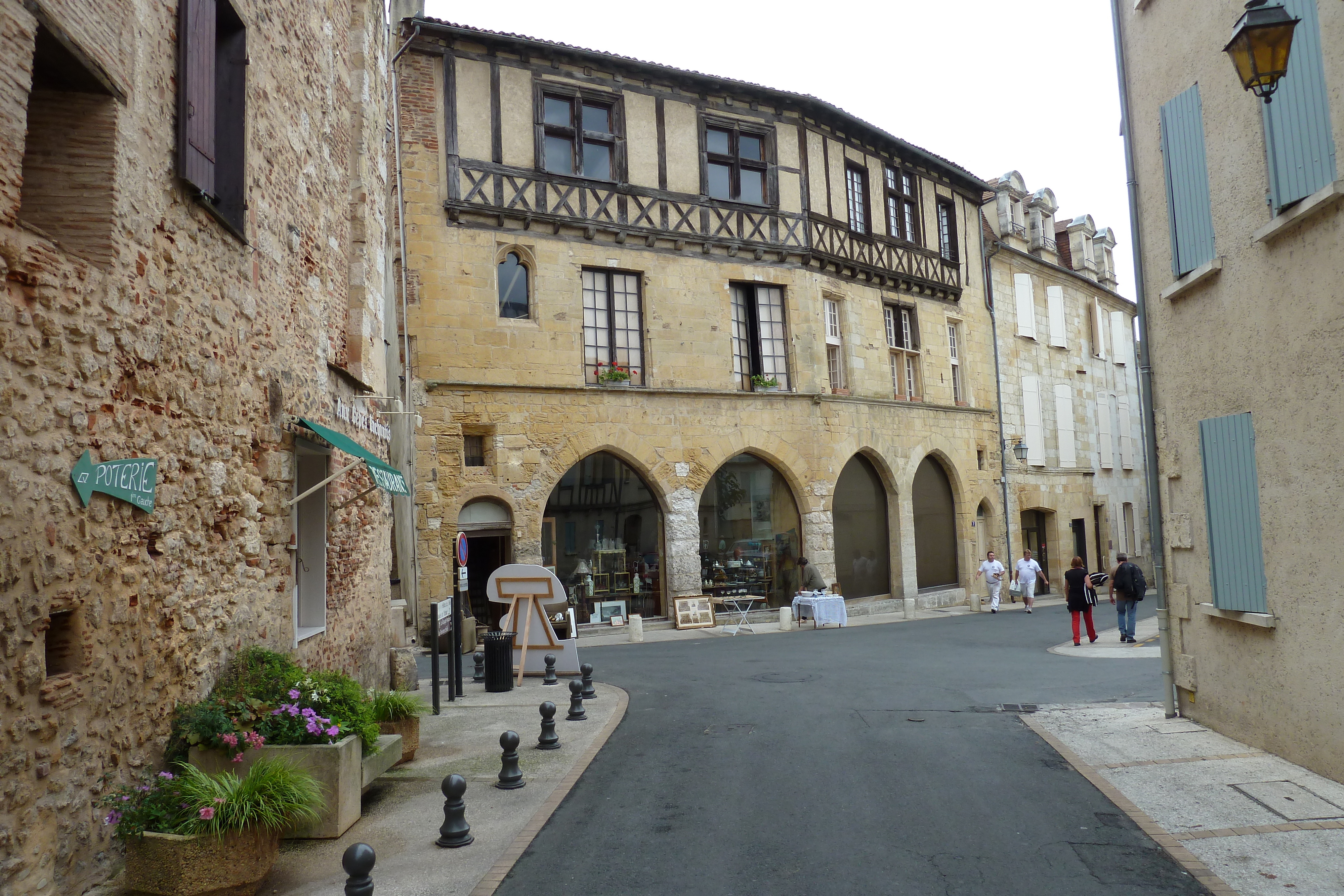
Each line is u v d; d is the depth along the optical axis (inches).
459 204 664.4
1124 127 352.5
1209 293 293.4
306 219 312.7
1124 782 249.8
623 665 533.0
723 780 263.9
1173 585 323.0
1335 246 229.1
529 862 198.2
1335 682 233.8
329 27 349.4
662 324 749.3
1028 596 890.7
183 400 208.7
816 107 837.8
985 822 220.1
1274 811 216.8
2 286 144.3
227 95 248.1
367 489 370.9
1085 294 1272.1
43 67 167.3
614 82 743.7
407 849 205.9
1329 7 225.5
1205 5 290.7
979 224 1056.8
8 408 145.3
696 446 753.0
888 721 344.5
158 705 193.5
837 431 829.2
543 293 696.4
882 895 175.9
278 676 234.5
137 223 187.0
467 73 682.2
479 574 679.7
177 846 164.9
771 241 805.9
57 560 157.2
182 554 206.7
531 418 682.2
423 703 299.3
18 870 143.8
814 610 757.3
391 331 574.6
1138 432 1386.6
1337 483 231.6
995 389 1047.6
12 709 144.0
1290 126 242.2
